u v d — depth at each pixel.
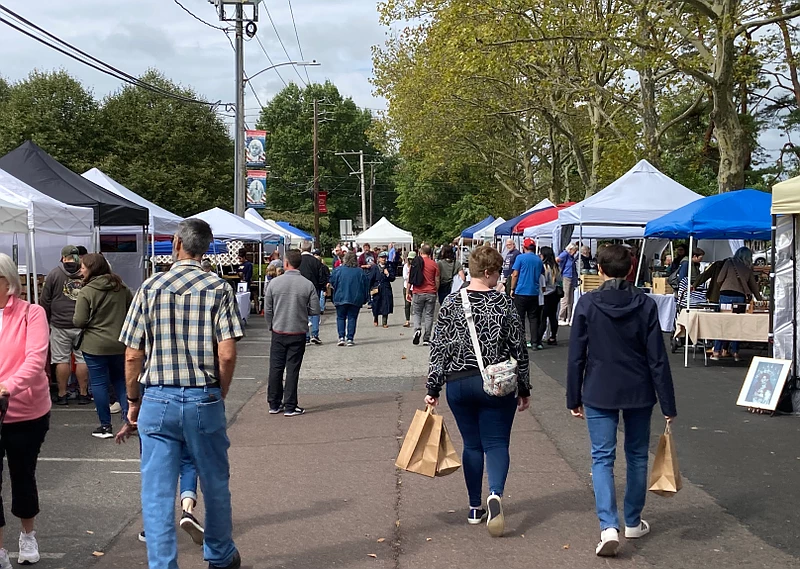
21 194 10.08
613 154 24.19
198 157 47.72
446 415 9.15
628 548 4.90
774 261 9.17
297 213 72.06
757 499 5.84
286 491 6.24
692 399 9.75
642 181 16.97
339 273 16.03
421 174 49.72
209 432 4.16
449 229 73.44
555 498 5.95
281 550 4.96
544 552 4.87
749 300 12.70
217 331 4.17
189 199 45.56
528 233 22.97
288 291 9.22
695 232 12.48
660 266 20.44
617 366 4.78
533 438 7.89
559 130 27.86
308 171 73.56
